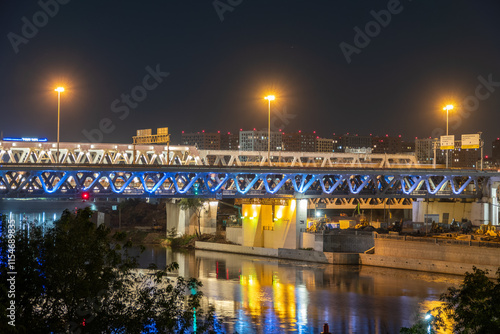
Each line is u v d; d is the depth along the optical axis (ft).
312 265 487.20
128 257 184.34
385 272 447.83
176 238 652.07
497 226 551.18
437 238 448.65
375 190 580.71
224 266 482.28
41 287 162.81
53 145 639.76
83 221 172.65
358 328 295.89
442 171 607.78
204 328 192.13
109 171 447.01
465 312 175.32
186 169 479.00
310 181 540.11
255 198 544.62
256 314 320.09
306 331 289.33
